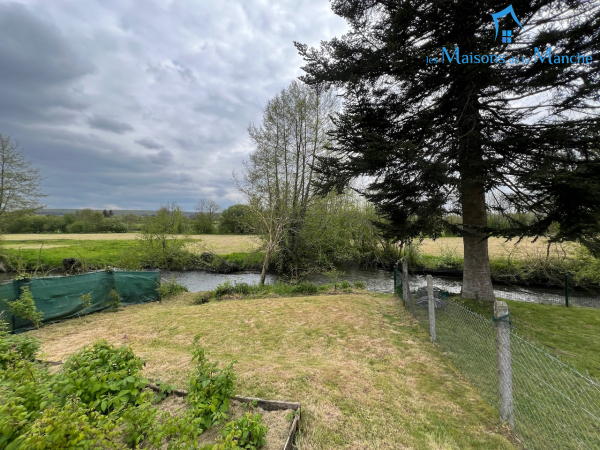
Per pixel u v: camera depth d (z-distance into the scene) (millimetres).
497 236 5836
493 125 6527
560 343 4973
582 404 2861
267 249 13570
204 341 5387
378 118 7301
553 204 5035
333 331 5727
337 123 7605
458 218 7961
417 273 16469
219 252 20609
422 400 3094
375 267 18453
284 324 6297
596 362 4156
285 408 2744
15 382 2219
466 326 3947
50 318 6719
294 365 3984
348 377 3588
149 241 17281
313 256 16203
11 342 3268
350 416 2764
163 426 1785
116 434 1795
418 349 4633
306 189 16109
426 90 6691
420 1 5480
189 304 9164
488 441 2451
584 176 4582
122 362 2590
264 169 15320
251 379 3455
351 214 15555
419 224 6230
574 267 10992
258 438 2201
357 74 6832
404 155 5531
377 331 5629
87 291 7605
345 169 7512
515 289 12336
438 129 6402
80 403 1889
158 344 5312
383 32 7117
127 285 8789
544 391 3066
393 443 2406
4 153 18719
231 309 7738
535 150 5633
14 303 5977
